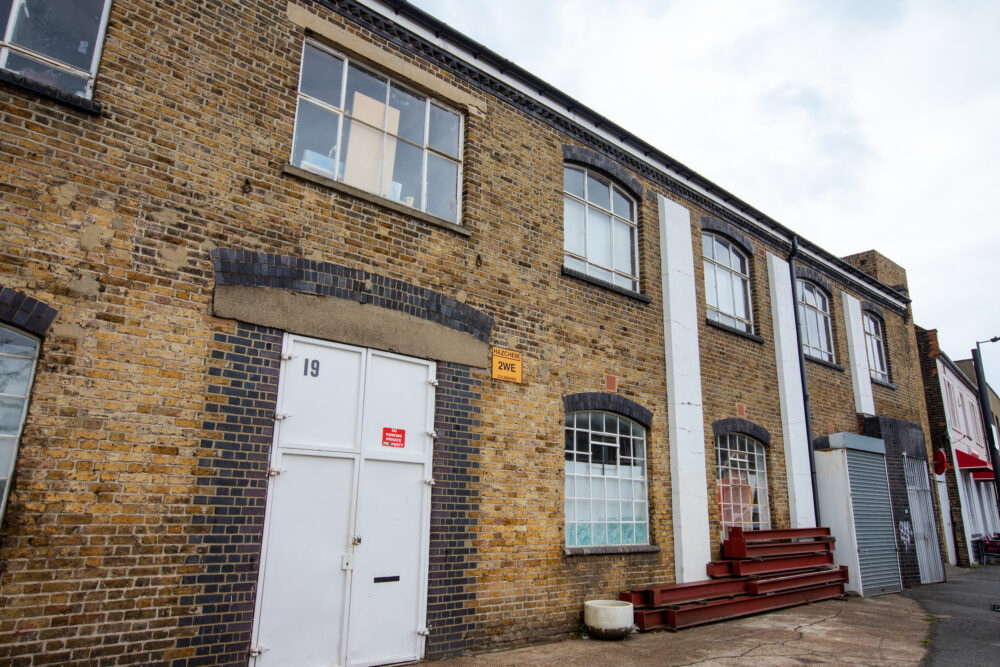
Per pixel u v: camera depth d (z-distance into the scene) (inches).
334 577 243.9
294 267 255.4
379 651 250.4
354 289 271.1
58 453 197.0
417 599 265.7
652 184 445.4
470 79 344.2
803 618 381.1
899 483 578.6
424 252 299.9
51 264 205.8
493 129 347.6
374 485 262.4
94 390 206.2
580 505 348.2
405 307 286.2
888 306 703.7
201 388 226.2
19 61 219.1
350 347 266.4
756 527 450.6
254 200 251.6
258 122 259.0
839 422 561.9
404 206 294.0
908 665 269.3
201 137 243.3
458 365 301.4
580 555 330.6
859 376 600.7
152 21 240.1
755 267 519.2
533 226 352.5
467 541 286.8
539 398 331.9
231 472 226.8
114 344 212.2
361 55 300.2
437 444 285.7
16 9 222.2
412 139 319.0
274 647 225.3
